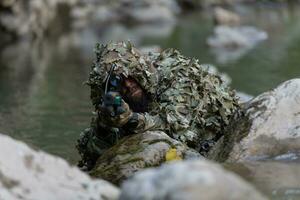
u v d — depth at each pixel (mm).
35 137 16781
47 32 48125
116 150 11375
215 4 71438
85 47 40406
